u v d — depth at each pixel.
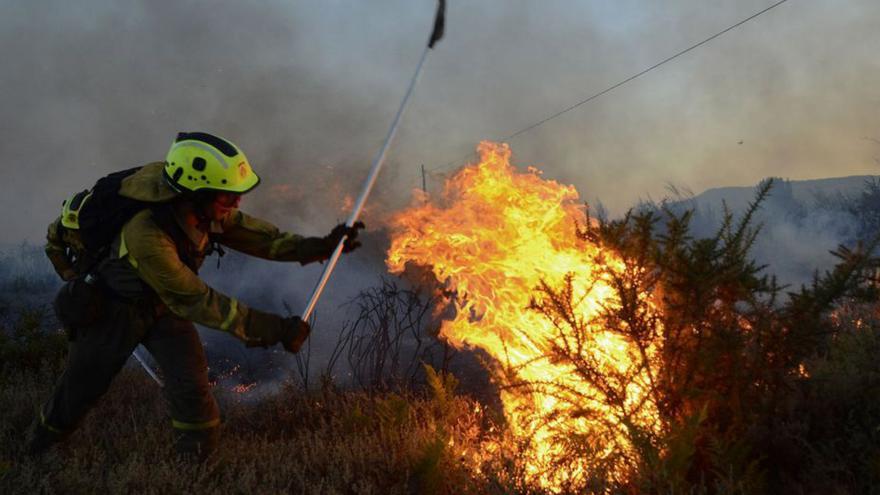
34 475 3.41
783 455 2.86
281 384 5.61
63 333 6.12
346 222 3.81
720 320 3.01
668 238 3.13
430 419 4.11
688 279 3.00
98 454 3.86
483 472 3.22
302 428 4.48
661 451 2.88
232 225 3.79
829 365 3.25
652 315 3.11
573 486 3.08
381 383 5.07
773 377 2.98
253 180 3.48
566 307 3.21
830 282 3.01
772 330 3.04
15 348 5.79
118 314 3.49
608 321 3.12
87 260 3.54
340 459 3.69
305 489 3.48
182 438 3.68
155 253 3.23
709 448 2.86
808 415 2.91
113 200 3.39
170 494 3.36
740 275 3.04
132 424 4.50
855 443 2.80
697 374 3.00
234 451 3.87
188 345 3.66
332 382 5.05
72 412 3.67
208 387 3.75
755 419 2.95
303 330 3.38
